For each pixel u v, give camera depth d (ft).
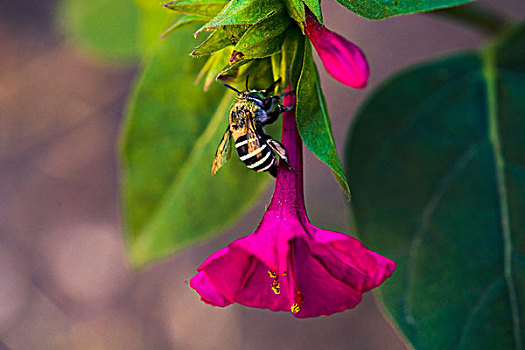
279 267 0.66
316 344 1.65
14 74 1.99
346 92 1.62
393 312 0.75
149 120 0.79
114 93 1.97
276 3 0.67
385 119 0.79
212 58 0.70
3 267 1.87
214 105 0.79
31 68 1.99
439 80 0.80
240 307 1.73
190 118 0.79
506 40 0.81
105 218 1.90
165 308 1.79
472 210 0.77
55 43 2.00
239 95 0.70
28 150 1.96
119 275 1.84
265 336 1.69
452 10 0.83
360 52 0.68
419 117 0.79
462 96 0.80
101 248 1.87
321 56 0.68
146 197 0.79
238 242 0.67
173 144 0.79
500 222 0.76
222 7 0.68
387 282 0.75
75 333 1.80
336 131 1.62
